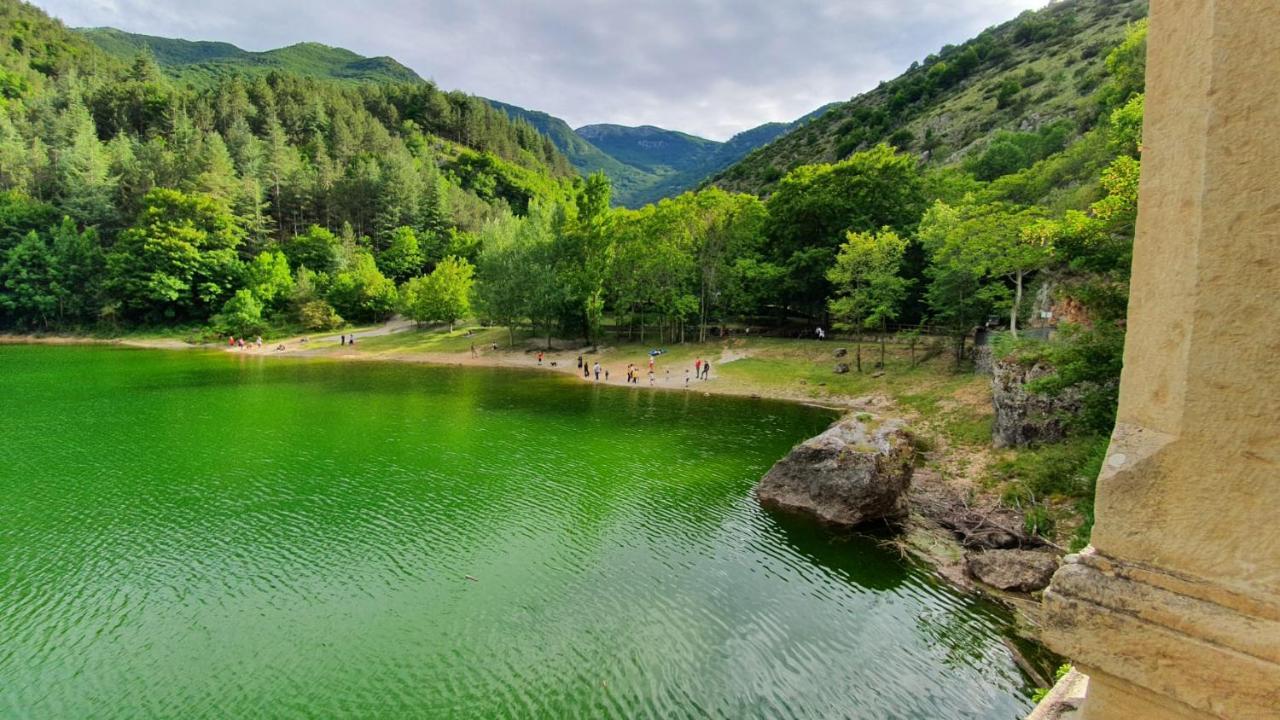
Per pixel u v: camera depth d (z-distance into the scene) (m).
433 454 30.58
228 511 22.78
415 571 18.55
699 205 63.91
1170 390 3.01
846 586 17.91
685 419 38.62
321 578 18.09
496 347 73.06
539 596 17.23
